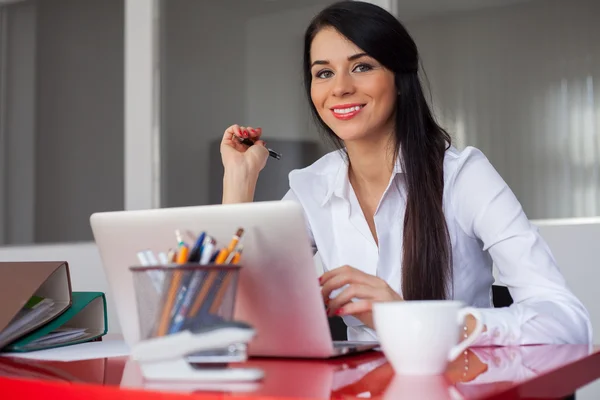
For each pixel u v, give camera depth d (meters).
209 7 3.81
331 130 2.01
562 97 3.01
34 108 4.29
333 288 1.33
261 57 3.66
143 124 4.00
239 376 0.96
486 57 3.14
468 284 1.82
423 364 1.01
